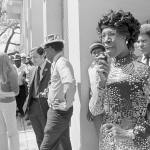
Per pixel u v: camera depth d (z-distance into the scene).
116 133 2.08
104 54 2.20
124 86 2.08
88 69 4.51
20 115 9.59
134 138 2.06
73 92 4.13
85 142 4.72
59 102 4.23
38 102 5.11
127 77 2.08
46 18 7.90
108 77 2.14
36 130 5.20
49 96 4.33
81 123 4.73
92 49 4.23
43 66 5.10
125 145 2.08
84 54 4.72
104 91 2.16
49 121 4.29
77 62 4.82
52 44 4.27
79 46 4.71
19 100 8.81
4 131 5.14
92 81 4.29
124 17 2.10
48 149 4.30
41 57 5.14
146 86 2.07
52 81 4.31
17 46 23.77
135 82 2.07
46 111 5.08
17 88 5.05
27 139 6.98
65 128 4.31
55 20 7.91
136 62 2.13
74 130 5.12
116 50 2.12
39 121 5.16
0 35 24.69
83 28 4.71
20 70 8.85
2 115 5.07
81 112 4.73
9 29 25.28
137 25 2.17
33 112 5.14
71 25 5.20
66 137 4.47
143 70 2.09
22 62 10.19
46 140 4.30
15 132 5.11
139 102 2.06
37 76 5.12
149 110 2.08
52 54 4.32
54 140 4.30
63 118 4.25
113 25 2.10
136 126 2.07
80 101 4.73
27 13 14.41
